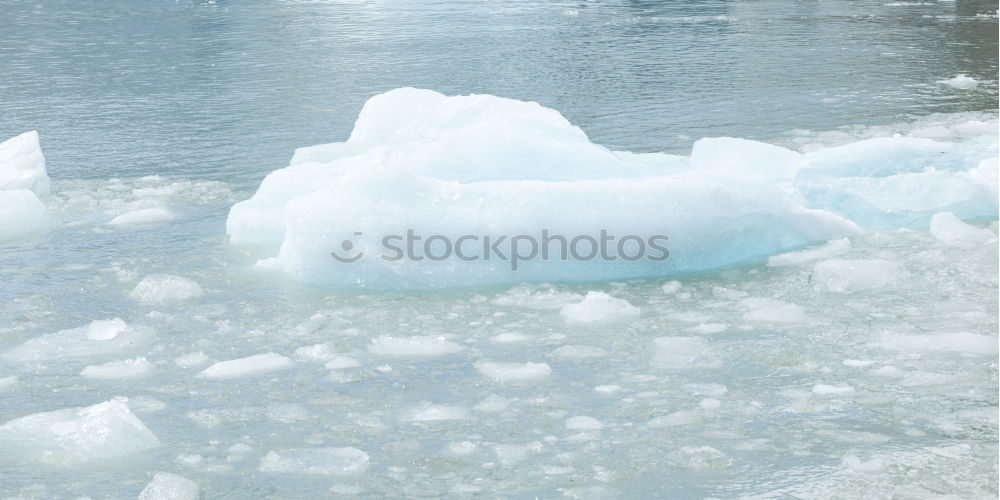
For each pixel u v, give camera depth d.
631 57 14.34
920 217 6.43
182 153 9.01
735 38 16.31
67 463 3.70
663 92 11.55
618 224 5.66
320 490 3.48
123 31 18.50
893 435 3.75
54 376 4.46
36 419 3.98
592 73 13.00
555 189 5.73
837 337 4.68
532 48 15.36
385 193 5.67
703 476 3.51
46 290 5.57
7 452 3.78
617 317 5.02
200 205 7.32
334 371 4.43
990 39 15.70
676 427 3.86
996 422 3.82
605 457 3.65
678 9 21.06
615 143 9.01
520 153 6.34
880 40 15.81
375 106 8.38
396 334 4.89
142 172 8.38
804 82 12.05
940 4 21.62
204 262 6.02
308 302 5.34
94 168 8.55
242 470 3.62
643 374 4.34
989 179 6.76
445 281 5.57
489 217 5.62
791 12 20.30
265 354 4.59
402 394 4.21
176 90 12.30
